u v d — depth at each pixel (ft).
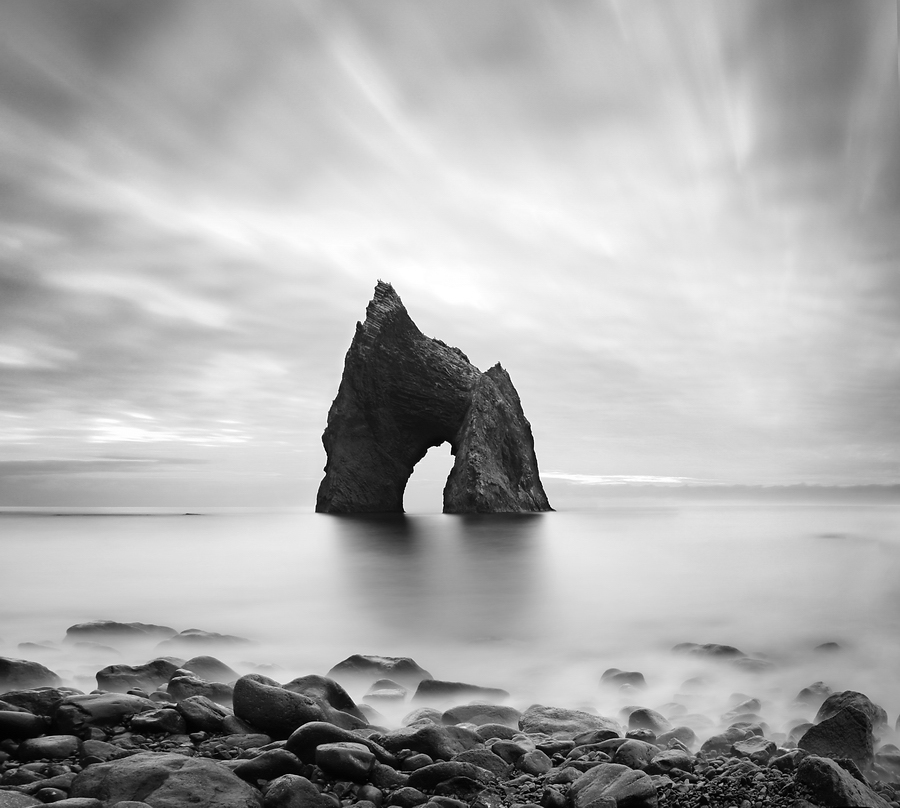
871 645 43.88
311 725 20.62
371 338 255.50
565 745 22.72
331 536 128.57
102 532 134.31
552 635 49.14
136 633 46.37
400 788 18.45
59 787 17.88
